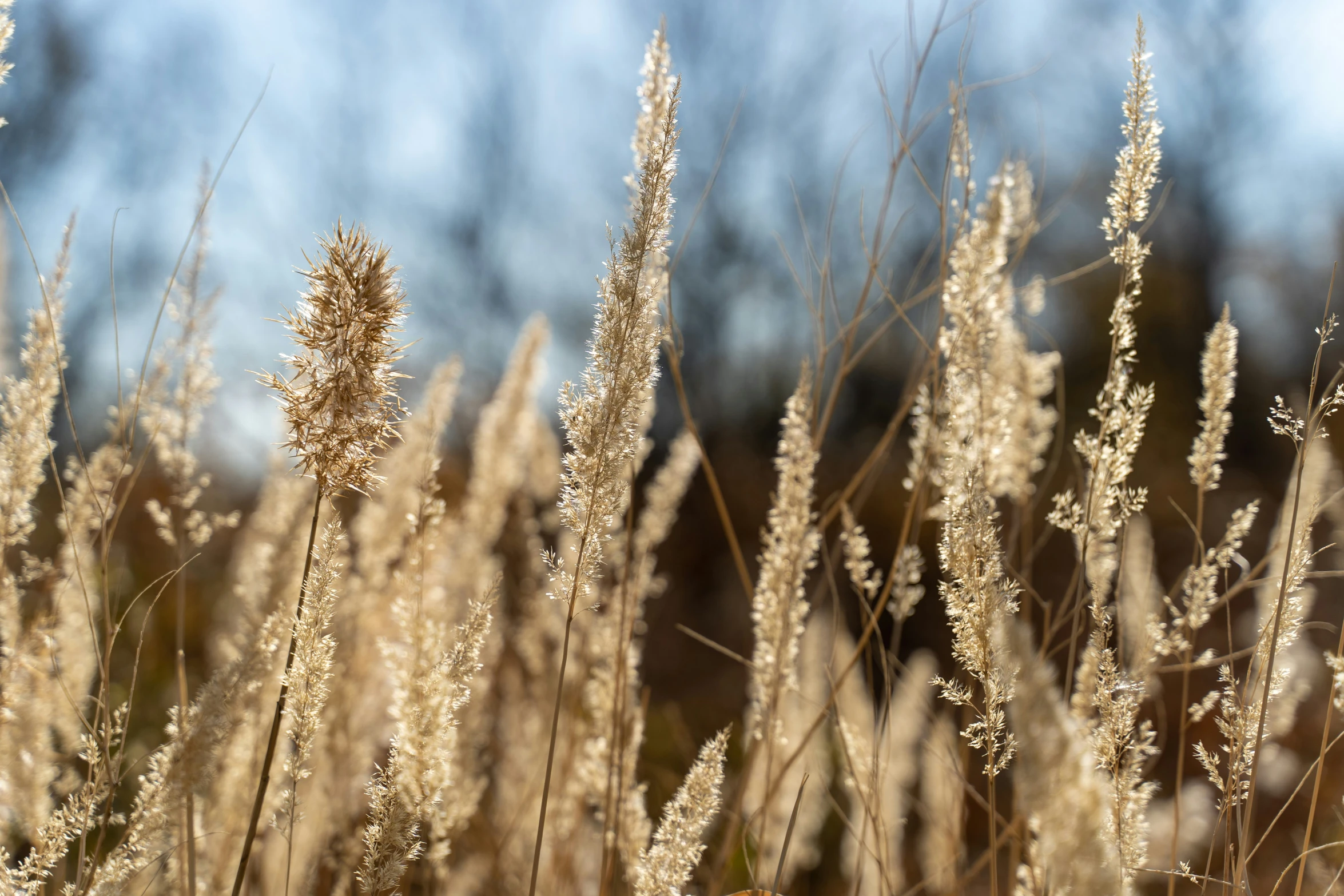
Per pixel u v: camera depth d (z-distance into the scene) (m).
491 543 1.09
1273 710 0.94
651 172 0.80
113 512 0.85
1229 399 0.86
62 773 0.90
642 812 0.89
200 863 0.86
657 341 0.80
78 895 0.79
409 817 0.79
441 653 0.81
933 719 0.97
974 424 0.88
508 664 1.18
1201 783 1.11
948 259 0.89
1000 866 1.20
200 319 0.92
